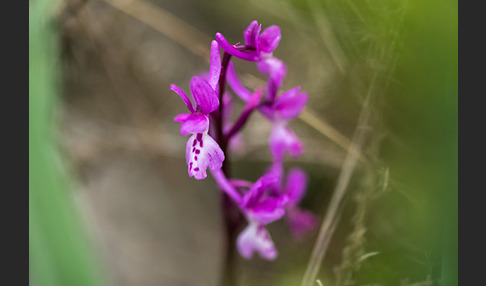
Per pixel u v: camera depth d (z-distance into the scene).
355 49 0.33
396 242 0.31
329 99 0.33
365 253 0.31
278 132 0.29
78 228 0.29
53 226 0.29
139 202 0.37
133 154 0.36
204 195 0.37
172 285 0.35
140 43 0.35
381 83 0.31
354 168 0.32
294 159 0.33
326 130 0.31
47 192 0.29
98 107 0.35
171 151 0.35
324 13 0.33
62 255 0.29
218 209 0.37
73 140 0.34
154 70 0.35
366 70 0.32
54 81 0.31
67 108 0.34
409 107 0.31
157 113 0.35
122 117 0.35
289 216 0.32
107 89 0.35
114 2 0.33
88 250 0.29
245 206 0.29
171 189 0.36
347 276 0.30
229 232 0.29
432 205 0.31
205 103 0.26
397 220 0.31
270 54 0.28
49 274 0.29
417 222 0.31
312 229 0.33
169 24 0.33
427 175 0.31
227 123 0.30
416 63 0.31
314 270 0.30
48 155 0.29
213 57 0.27
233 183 0.29
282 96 0.29
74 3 0.32
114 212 0.36
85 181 0.35
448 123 0.31
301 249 0.33
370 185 0.31
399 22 0.31
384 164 0.31
